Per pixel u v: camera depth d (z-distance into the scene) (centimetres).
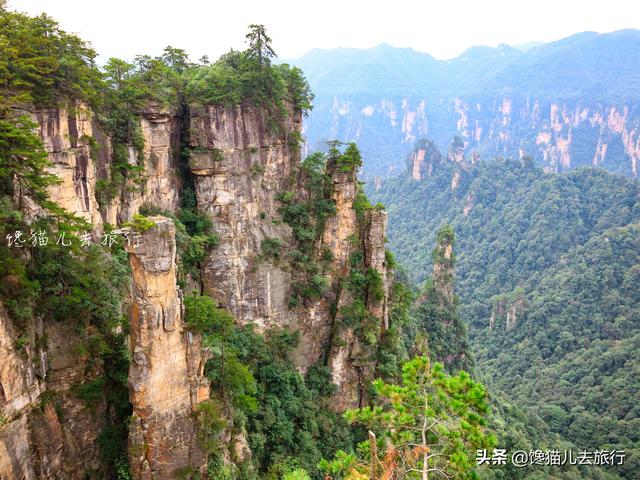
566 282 11325
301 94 4919
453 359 8206
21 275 2198
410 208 19088
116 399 2669
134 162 3684
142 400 2428
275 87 4434
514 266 13738
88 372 2581
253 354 4250
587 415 7456
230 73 4225
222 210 4284
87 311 2611
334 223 4803
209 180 4247
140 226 2258
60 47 2934
